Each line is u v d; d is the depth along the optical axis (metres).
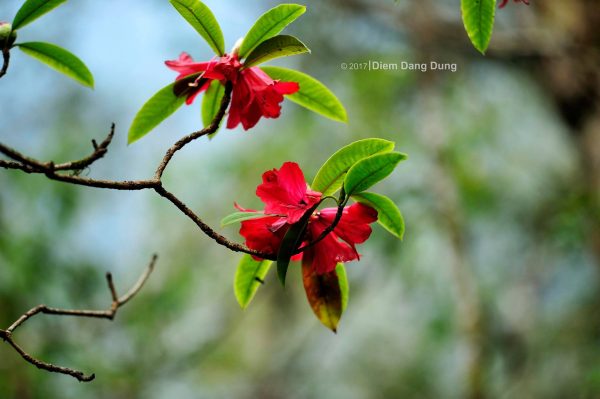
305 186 1.86
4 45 2.04
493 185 7.79
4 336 1.87
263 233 1.91
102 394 6.30
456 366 8.93
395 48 7.39
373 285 8.81
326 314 2.07
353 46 7.45
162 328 7.17
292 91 2.04
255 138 8.31
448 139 7.43
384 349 10.44
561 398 7.94
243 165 8.20
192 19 2.08
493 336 7.82
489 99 7.69
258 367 9.66
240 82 2.05
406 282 8.10
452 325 7.86
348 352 10.69
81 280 6.20
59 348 5.86
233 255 8.69
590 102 6.88
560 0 6.71
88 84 2.34
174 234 8.40
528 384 8.16
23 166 1.63
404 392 9.73
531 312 8.12
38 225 6.00
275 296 9.81
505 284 8.30
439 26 7.20
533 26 6.91
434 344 8.58
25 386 5.54
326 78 7.45
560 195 7.35
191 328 8.23
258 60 2.01
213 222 8.59
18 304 5.80
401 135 7.52
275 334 9.94
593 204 6.55
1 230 5.77
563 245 7.01
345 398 10.46
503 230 8.05
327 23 7.37
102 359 6.27
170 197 1.72
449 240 7.08
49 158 6.93
